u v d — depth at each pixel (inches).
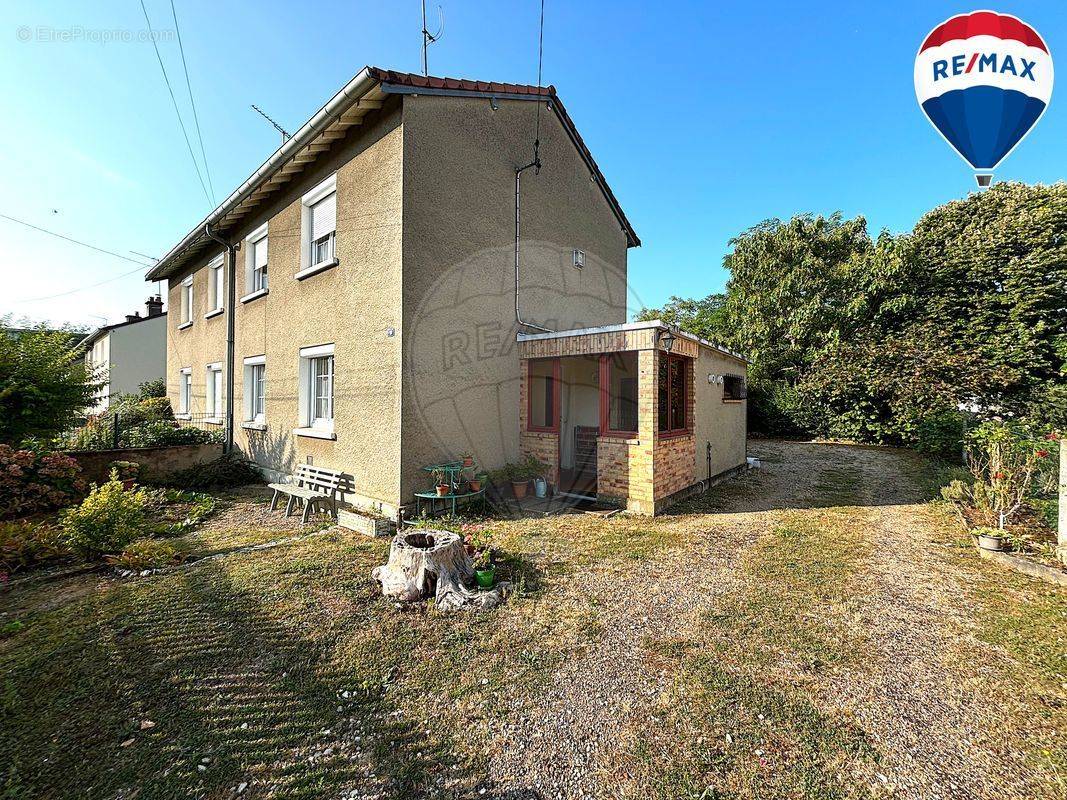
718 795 78.3
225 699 102.9
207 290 474.0
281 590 160.4
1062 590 163.3
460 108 286.4
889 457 518.9
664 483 284.2
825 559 195.9
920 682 110.7
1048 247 561.3
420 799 77.6
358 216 279.6
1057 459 246.4
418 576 154.2
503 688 107.8
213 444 389.4
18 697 102.3
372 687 107.9
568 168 387.2
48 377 301.4
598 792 79.0
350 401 283.3
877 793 78.7
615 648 125.7
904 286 651.5
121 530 195.5
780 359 769.6
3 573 172.7
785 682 110.7
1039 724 95.7
